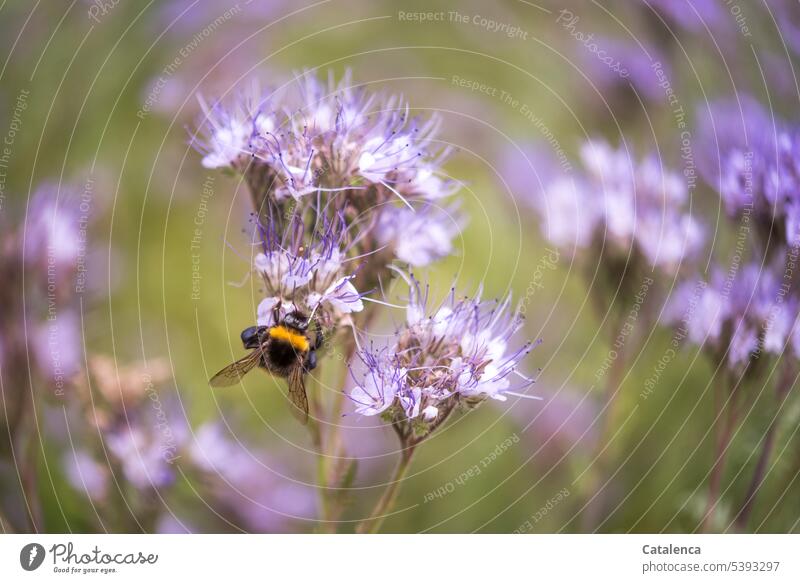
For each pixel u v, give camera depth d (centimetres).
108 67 60
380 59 63
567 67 61
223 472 56
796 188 55
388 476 57
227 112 52
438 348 51
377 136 52
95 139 59
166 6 61
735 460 56
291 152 51
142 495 55
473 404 51
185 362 58
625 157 57
